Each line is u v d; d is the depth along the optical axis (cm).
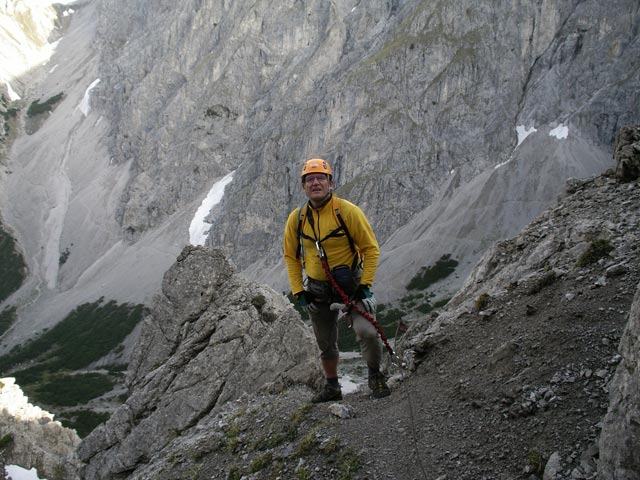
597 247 852
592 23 11125
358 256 742
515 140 10944
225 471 801
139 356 1497
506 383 690
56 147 19675
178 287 1489
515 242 1095
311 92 14350
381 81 12588
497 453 603
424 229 10306
